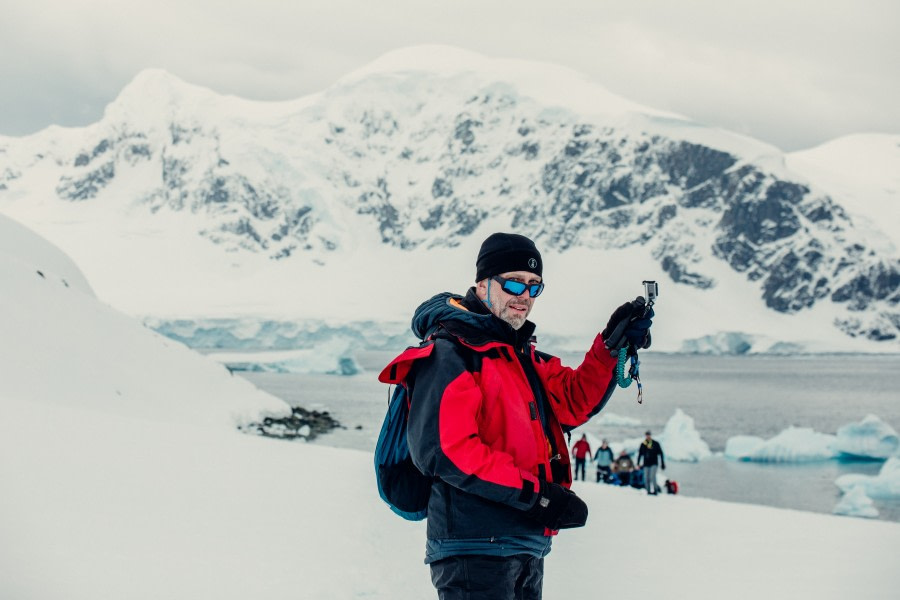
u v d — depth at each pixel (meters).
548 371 3.20
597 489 13.91
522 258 2.94
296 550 6.00
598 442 39.47
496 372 2.85
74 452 8.80
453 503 2.83
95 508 6.55
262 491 8.38
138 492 7.41
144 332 30.05
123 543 5.63
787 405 96.38
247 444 12.60
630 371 3.04
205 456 10.20
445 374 2.77
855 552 8.11
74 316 26.31
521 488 2.70
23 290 25.31
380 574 5.57
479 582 2.78
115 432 10.89
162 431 12.11
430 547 2.92
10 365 20.95
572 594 5.97
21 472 7.45
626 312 3.03
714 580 6.63
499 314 2.97
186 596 4.59
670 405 96.00
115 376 24.52
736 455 50.88
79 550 5.31
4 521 5.83
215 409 27.36
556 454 3.03
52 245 35.41
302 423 32.72
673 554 7.68
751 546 8.28
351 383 106.88
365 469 11.08
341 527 7.09
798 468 46.75
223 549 5.81
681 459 50.12
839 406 95.62
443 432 2.71
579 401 3.10
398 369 2.91
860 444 49.47
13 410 11.02
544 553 2.92
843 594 6.28
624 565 7.07
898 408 93.38
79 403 21.16
